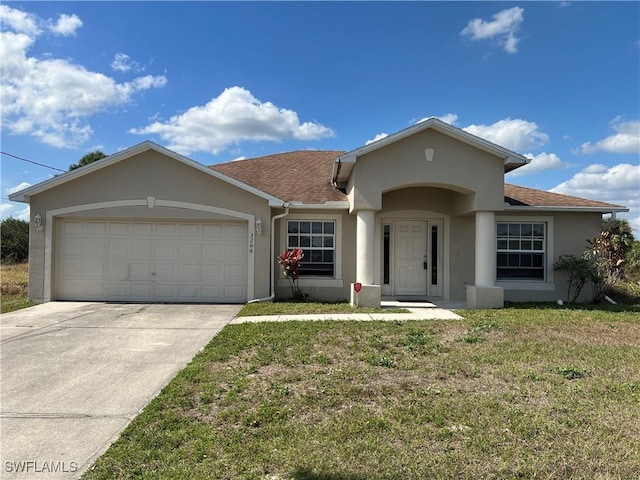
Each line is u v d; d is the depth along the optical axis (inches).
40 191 499.8
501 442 158.6
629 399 198.1
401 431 168.2
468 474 138.8
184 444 162.1
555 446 155.5
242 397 205.0
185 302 502.0
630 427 170.1
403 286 572.7
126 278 506.9
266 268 508.4
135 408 199.0
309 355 271.6
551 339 313.1
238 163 709.9
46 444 165.2
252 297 504.1
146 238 507.8
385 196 562.9
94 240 506.9
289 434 167.8
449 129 469.4
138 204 500.1
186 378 232.2
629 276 721.6
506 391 208.7
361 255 481.7
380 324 364.5
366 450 154.4
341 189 580.7
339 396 204.7
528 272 559.8
